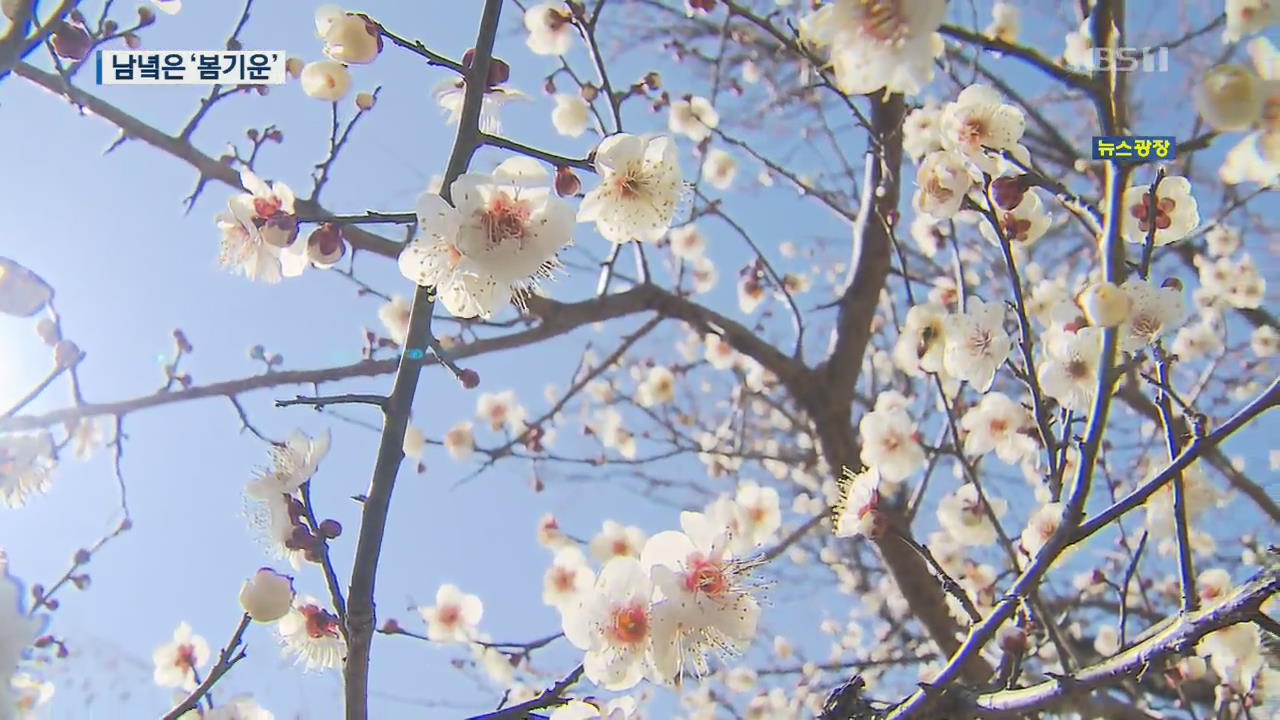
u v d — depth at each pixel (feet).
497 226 0.64
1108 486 1.12
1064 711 0.65
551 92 1.43
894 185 1.26
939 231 1.58
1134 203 0.86
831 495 1.65
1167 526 0.95
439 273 0.64
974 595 1.59
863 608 2.33
